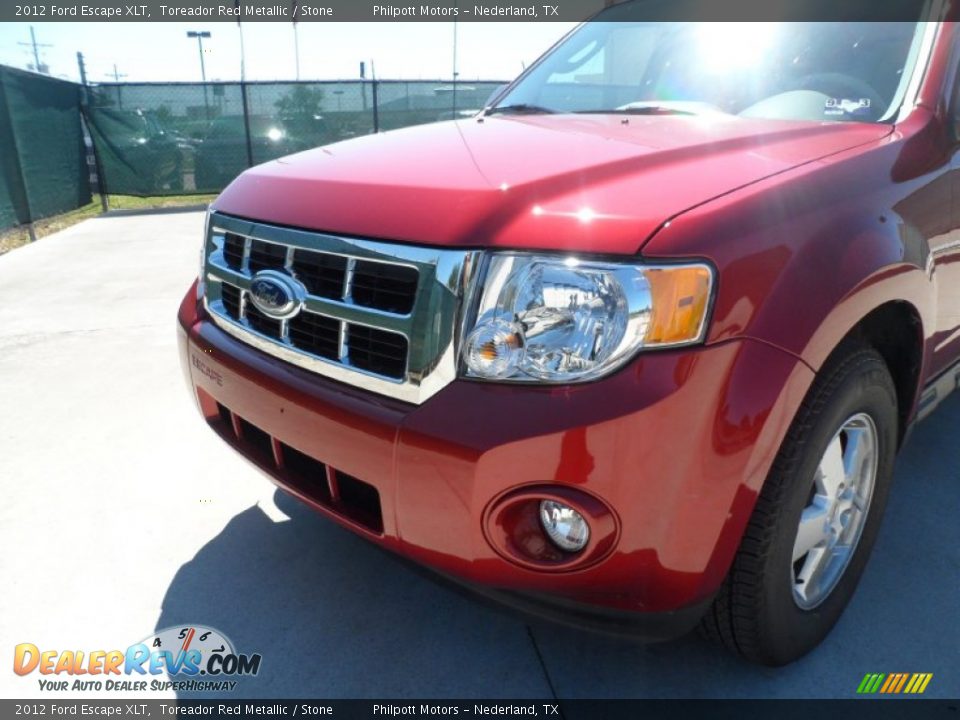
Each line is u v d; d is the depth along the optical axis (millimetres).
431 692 1877
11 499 2760
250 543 2494
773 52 2545
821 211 1602
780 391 1432
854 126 2119
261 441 2012
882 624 2072
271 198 1932
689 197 1502
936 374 2369
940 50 2256
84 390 3861
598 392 1362
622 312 1367
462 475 1424
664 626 1537
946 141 2156
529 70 3182
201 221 10555
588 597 1513
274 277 1786
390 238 1567
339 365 1645
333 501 1757
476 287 1459
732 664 1943
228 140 12914
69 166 11250
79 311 5477
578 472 1366
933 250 1965
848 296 1551
